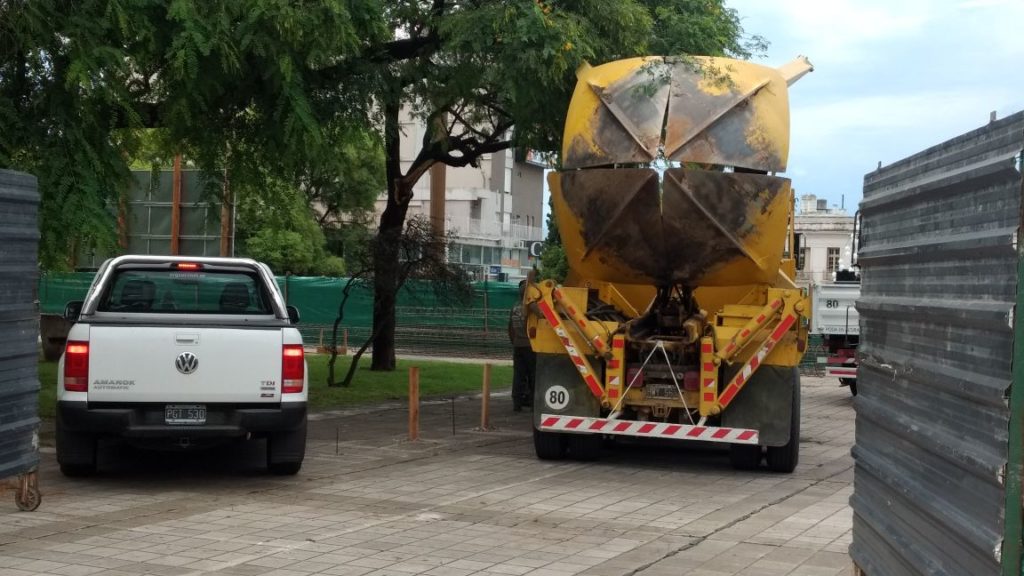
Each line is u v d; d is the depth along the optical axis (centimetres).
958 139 412
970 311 377
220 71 1305
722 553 823
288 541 826
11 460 745
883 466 493
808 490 1131
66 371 991
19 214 750
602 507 1007
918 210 457
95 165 1229
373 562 766
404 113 2288
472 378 2473
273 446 1078
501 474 1186
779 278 1290
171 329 1003
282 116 1393
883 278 510
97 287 1071
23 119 1205
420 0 1656
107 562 748
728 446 1489
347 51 1384
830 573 761
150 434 996
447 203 8206
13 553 768
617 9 1496
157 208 2123
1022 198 344
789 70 1252
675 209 1152
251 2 1269
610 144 1166
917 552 438
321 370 2467
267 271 1127
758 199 1148
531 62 1421
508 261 8631
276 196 1672
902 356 467
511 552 810
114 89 1217
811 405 2242
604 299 1340
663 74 1178
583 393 1254
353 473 1160
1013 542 342
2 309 723
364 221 4697
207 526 872
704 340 1195
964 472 386
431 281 2266
